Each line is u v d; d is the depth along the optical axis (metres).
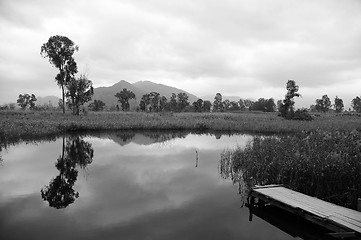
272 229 7.05
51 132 27.92
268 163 11.34
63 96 49.44
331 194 9.05
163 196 9.47
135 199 9.18
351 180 8.91
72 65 49.75
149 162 15.20
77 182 11.18
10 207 8.43
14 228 6.98
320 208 7.31
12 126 25.28
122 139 25.62
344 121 38.88
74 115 45.22
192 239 6.45
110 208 8.34
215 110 105.56
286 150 11.97
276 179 10.29
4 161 15.29
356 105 108.56
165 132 32.12
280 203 7.79
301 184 9.62
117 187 10.52
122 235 6.61
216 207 8.52
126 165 14.41
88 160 15.71
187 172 12.90
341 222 6.40
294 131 30.78
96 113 52.88
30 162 15.07
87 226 7.09
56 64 48.88
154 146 21.30
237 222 7.42
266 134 29.72
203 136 28.36
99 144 22.20
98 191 10.02
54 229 6.93
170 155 17.41
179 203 8.80
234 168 13.09
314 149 11.64
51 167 13.91
